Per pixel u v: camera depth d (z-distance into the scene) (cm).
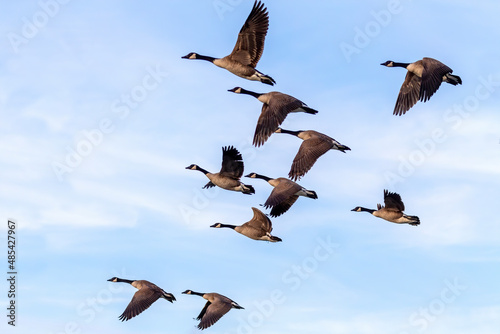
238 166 4241
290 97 3628
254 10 3706
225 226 4712
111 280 4559
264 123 3594
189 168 4719
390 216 4422
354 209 4653
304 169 3672
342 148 3800
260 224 4247
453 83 3747
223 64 3769
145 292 4319
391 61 4162
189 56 4331
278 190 3956
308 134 3953
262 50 3728
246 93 4359
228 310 4191
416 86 3862
